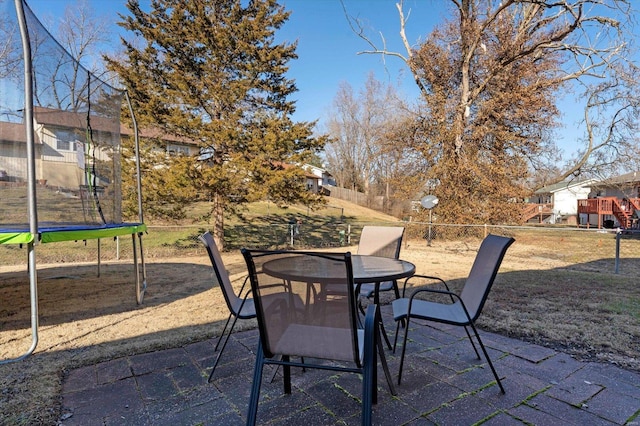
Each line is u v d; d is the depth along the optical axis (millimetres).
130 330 3162
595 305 3895
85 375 2289
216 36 7887
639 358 2506
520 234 13797
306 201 8750
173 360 2518
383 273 2447
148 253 8406
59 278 5566
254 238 11367
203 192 8062
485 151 11898
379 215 21812
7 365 2420
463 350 2682
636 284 5070
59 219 3500
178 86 7727
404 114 13250
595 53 10859
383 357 2068
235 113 7848
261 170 7766
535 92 11445
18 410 1870
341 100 32094
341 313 1573
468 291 2510
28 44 2432
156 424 1759
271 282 1609
